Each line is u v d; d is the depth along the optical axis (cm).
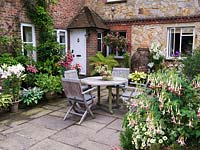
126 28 954
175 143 248
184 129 242
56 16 868
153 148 254
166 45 877
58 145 330
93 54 938
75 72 598
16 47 698
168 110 245
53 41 788
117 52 991
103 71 539
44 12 766
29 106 550
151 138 257
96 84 469
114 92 714
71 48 970
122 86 537
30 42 780
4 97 479
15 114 485
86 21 913
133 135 274
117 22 970
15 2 702
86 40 926
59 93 658
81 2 1015
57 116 473
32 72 642
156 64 841
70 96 455
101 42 997
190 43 838
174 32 864
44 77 631
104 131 387
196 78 269
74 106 475
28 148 319
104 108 533
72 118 460
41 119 452
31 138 355
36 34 790
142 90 301
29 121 439
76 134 373
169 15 859
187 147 253
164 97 249
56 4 851
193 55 685
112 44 934
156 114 254
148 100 268
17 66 512
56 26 875
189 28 831
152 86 271
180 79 262
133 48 950
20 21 724
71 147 323
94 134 373
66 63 716
